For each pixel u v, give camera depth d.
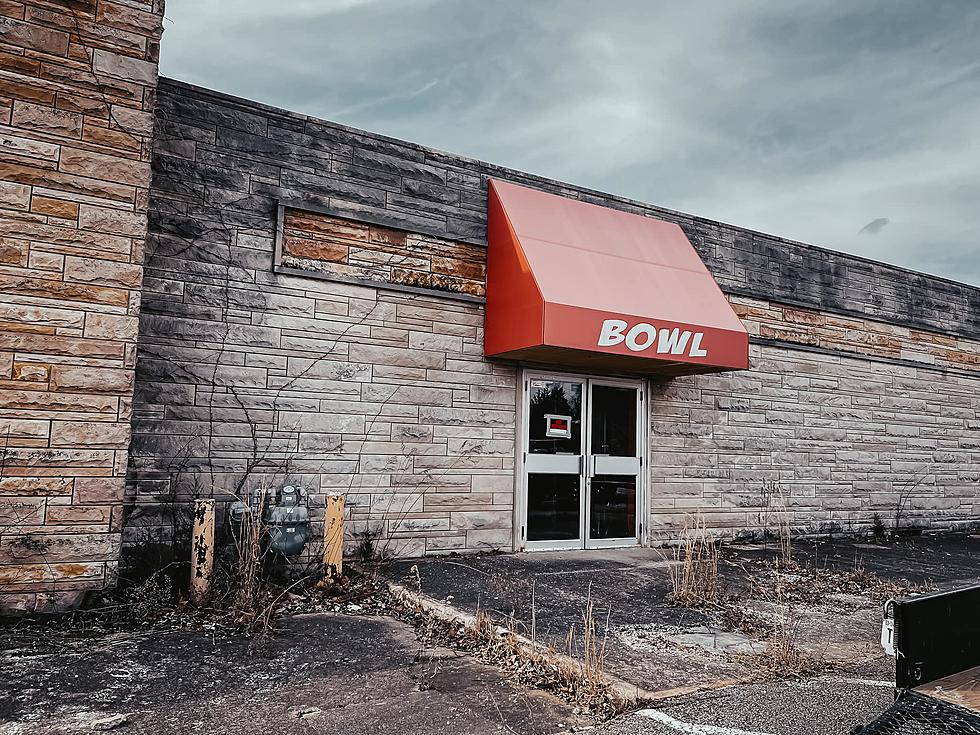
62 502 5.76
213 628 5.51
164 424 7.31
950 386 14.38
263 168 8.09
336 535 7.09
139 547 6.82
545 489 9.59
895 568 9.31
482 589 7.01
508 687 4.43
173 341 7.45
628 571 8.19
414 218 8.94
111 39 6.27
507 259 8.91
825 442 12.40
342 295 8.40
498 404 9.30
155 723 3.72
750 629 5.90
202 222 7.71
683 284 9.82
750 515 11.37
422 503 8.66
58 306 5.89
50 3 6.06
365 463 8.34
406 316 8.78
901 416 13.49
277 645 5.17
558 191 10.10
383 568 7.75
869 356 13.15
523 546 9.30
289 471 7.89
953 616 2.71
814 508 12.12
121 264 6.13
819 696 4.38
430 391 8.84
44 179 5.93
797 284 12.34
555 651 5.01
